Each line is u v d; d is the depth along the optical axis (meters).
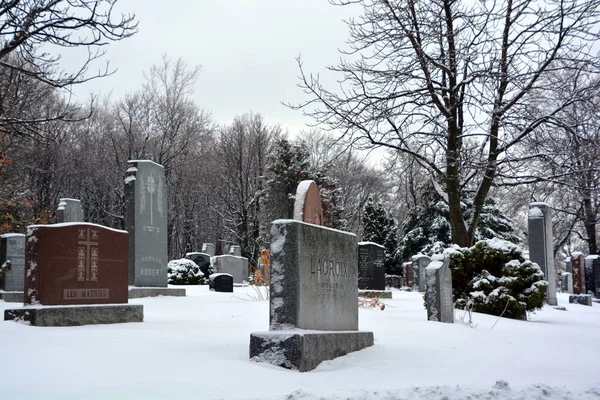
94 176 56.88
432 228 53.06
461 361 9.46
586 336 14.51
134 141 57.88
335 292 9.83
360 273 29.11
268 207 57.53
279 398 6.03
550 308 25.19
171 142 58.06
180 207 63.31
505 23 22.69
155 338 9.95
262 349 8.09
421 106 23.14
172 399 5.86
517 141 22.69
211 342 9.67
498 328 15.13
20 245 21.50
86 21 13.98
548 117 21.91
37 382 6.41
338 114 22.50
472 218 24.17
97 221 58.62
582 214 45.06
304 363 7.93
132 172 22.56
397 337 11.89
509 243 19.61
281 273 8.59
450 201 24.08
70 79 14.73
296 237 8.59
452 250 20.02
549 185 37.75
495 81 22.41
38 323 11.38
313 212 13.95
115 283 13.09
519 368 9.20
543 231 26.81
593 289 36.25
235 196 63.62
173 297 21.62
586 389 7.44
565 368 9.47
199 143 64.81
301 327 8.54
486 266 19.67
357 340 9.88
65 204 29.09
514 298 18.38
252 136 63.62
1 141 24.19
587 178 24.81
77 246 12.45
